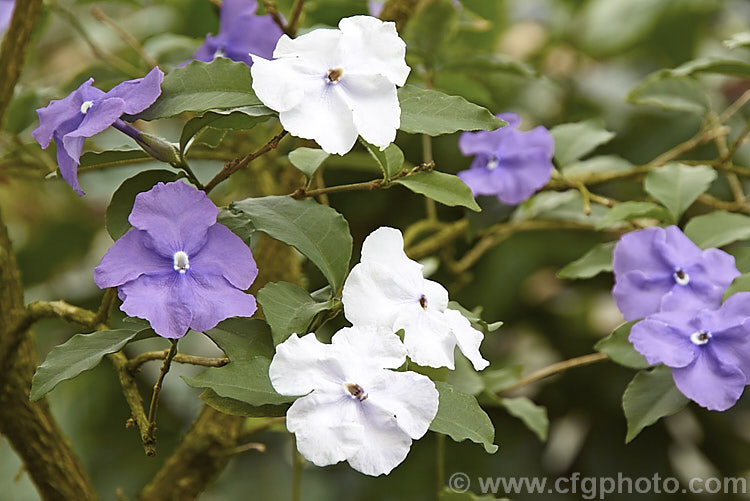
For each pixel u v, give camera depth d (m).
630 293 0.69
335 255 0.63
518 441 1.03
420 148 1.04
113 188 0.99
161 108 0.61
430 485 1.01
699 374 0.66
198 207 0.60
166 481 0.74
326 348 0.59
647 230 0.69
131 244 0.60
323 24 0.79
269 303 0.61
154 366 1.01
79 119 0.61
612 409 1.02
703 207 1.02
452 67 0.79
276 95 0.60
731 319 0.66
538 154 0.75
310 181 0.66
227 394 0.60
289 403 0.61
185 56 0.84
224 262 0.60
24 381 0.72
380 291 0.61
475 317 0.64
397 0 0.73
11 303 0.71
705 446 1.02
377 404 0.59
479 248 0.84
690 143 0.79
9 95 0.73
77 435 1.04
